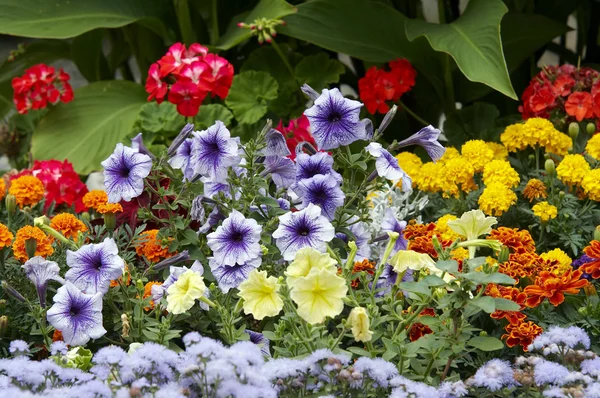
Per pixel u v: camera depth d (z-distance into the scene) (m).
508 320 2.75
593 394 2.06
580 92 4.27
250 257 2.55
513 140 3.96
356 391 2.18
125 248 3.07
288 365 2.12
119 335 2.78
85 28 4.88
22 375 2.07
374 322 2.36
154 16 5.28
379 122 5.18
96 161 4.76
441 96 5.08
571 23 7.30
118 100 5.11
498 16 4.48
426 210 3.93
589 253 2.89
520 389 2.43
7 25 4.78
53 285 2.95
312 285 2.16
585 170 3.57
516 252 3.03
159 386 2.11
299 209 2.77
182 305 2.38
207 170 2.65
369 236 3.12
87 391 2.02
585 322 2.83
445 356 2.36
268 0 4.82
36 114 5.43
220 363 1.92
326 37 4.86
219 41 5.19
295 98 5.13
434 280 2.23
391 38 4.92
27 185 3.60
